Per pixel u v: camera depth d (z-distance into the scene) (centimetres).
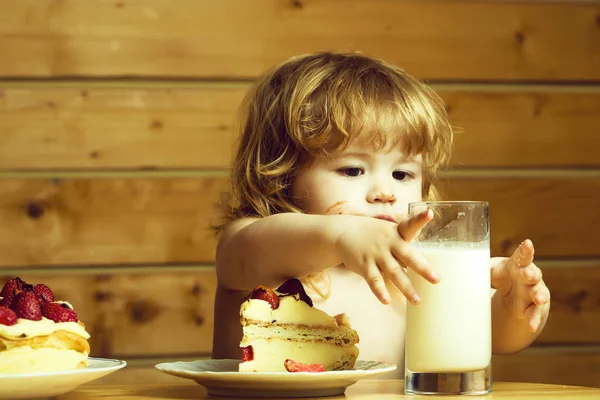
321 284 189
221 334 183
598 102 321
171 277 300
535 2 318
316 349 126
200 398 120
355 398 117
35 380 110
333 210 179
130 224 299
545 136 319
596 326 321
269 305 127
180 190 301
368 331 188
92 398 122
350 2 307
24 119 295
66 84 299
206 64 302
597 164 321
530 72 318
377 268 120
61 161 297
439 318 119
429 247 121
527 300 138
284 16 305
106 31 299
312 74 191
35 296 131
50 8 297
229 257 157
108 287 298
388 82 189
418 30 310
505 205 316
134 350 298
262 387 116
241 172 198
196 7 302
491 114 315
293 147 184
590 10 321
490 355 122
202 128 302
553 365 318
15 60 295
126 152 299
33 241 294
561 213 319
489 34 315
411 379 121
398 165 182
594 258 322
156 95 301
